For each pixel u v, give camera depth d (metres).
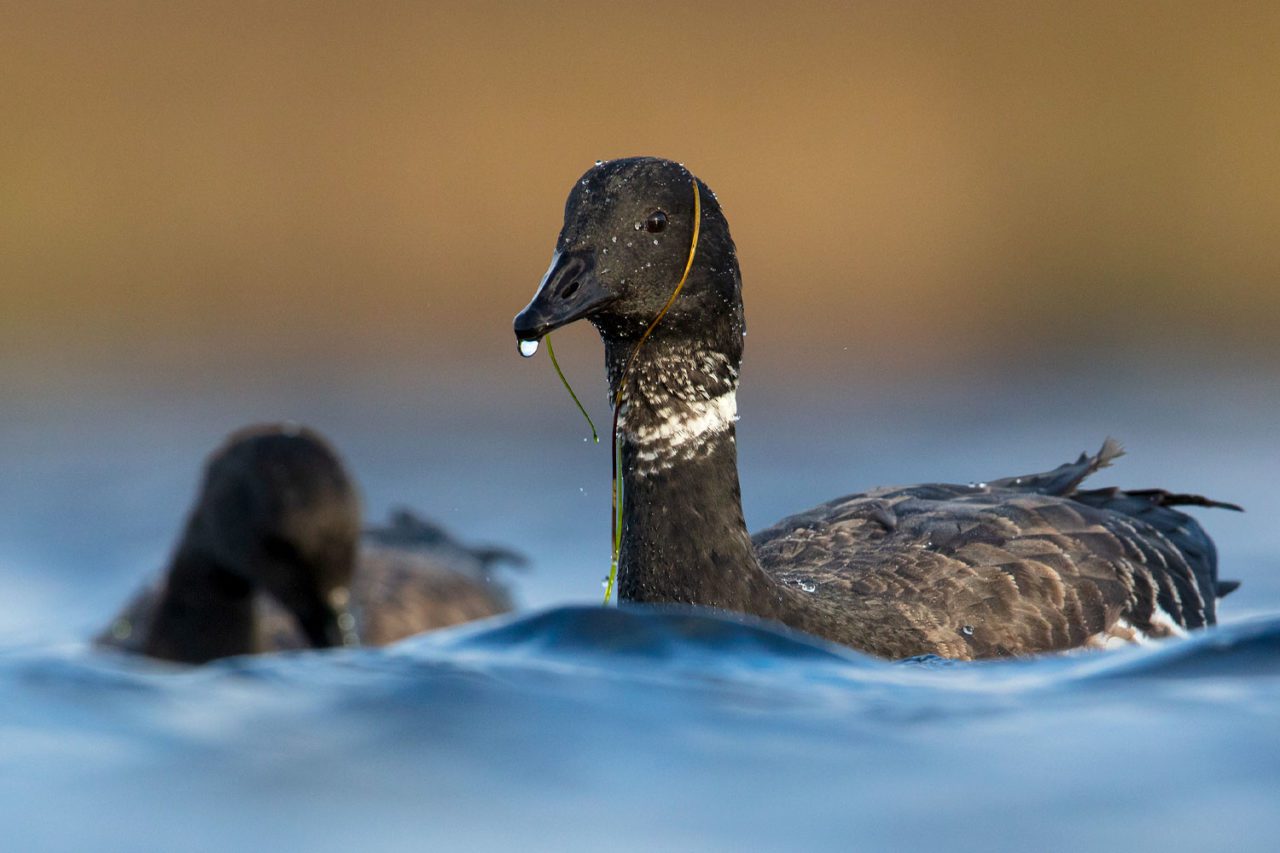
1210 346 25.48
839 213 30.12
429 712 7.10
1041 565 10.41
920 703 7.38
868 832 5.93
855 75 31.62
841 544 10.77
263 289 28.22
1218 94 32.06
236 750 6.70
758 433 19.86
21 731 6.92
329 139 29.80
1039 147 31.25
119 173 28.81
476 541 15.53
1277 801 6.12
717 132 30.69
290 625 11.19
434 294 28.14
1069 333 26.69
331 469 8.85
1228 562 14.30
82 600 13.31
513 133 30.27
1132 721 7.01
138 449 18.77
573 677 7.60
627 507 9.73
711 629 8.38
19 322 26.27
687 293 9.47
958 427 19.91
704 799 6.24
